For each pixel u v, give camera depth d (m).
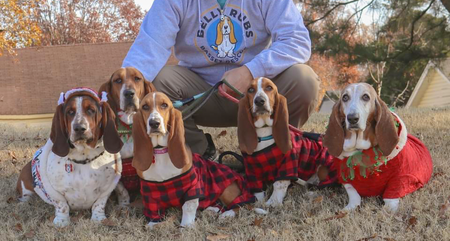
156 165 3.52
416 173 3.74
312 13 13.08
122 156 4.07
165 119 3.42
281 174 3.90
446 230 3.21
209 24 4.63
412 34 13.10
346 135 3.63
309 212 3.70
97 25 33.50
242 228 3.53
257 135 3.92
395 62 13.51
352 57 13.07
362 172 3.64
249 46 4.70
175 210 3.91
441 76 20.52
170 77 4.62
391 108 4.07
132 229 3.62
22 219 3.85
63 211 3.75
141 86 4.15
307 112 4.69
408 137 4.10
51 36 32.09
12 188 4.61
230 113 4.96
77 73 20.03
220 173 3.89
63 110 3.60
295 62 4.56
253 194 4.08
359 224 3.42
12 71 19.72
